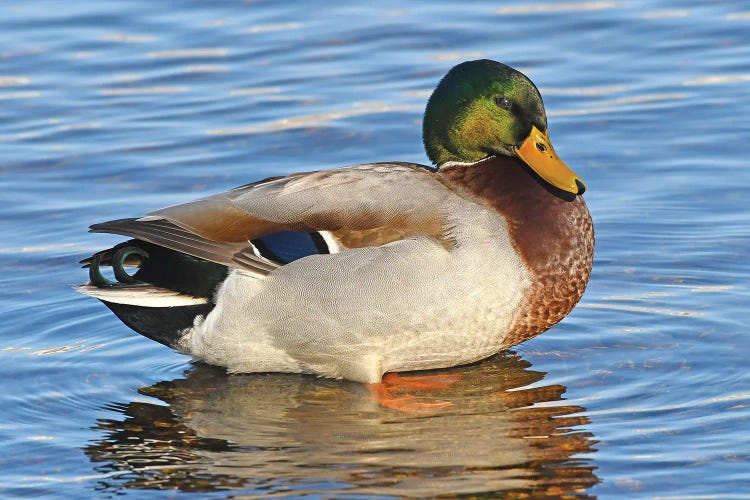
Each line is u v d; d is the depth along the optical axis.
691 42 18.58
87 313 12.67
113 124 16.83
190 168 15.69
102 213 14.71
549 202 11.11
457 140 11.64
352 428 10.19
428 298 10.59
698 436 9.73
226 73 18.12
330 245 10.79
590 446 9.66
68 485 9.35
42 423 10.41
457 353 10.99
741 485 8.98
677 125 16.34
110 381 11.27
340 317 10.71
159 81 17.98
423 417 10.38
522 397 10.70
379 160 15.73
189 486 9.24
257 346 11.08
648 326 11.97
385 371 11.27
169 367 11.60
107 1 20.50
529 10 19.81
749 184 14.89
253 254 10.80
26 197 15.11
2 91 17.70
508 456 9.55
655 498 8.88
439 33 19.09
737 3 19.78
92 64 18.47
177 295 10.98
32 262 13.66
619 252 13.64
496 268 10.68
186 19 19.88
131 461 9.69
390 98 17.22
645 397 10.52
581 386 10.84
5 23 19.70
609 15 19.53
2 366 11.52
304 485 9.16
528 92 11.55
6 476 9.52
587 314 12.33
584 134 16.25
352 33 19.20
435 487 9.08
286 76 18.00
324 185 11.03
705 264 13.27
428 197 10.95
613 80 17.59
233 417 10.50
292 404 10.77
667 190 14.89
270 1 20.45
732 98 16.92
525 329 11.05
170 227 10.85
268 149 16.09
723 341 11.53
